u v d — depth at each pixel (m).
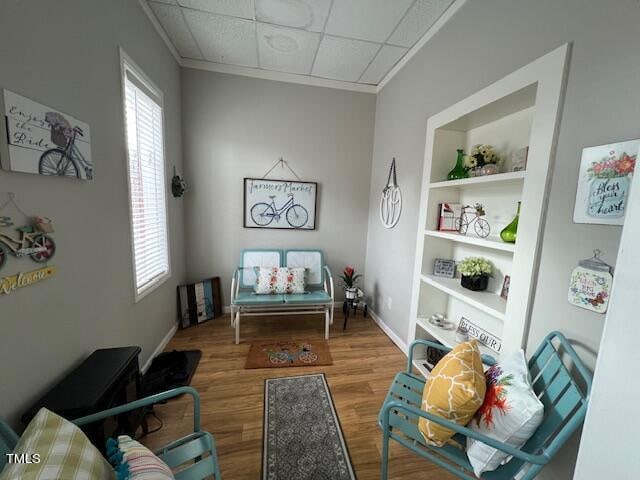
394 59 2.44
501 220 1.61
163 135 2.20
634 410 0.46
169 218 2.38
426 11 1.83
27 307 0.98
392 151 2.64
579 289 1.03
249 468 1.28
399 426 1.14
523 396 0.93
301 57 2.46
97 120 1.36
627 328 0.47
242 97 2.75
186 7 1.88
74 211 1.21
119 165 1.57
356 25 1.99
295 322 2.87
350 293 2.83
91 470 0.67
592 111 0.99
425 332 2.16
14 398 0.93
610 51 0.93
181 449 0.96
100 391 1.05
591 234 0.99
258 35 2.16
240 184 2.87
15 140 0.91
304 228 3.07
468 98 1.58
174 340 2.43
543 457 0.81
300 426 1.53
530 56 1.24
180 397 1.73
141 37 1.81
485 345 1.68
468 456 0.99
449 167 1.97
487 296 1.59
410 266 2.29
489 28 1.48
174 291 2.54
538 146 1.17
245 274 2.86
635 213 0.46
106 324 1.46
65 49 1.13
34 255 1.00
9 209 0.90
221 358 2.17
